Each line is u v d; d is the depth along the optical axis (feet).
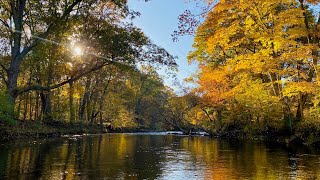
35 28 99.55
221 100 103.40
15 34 80.89
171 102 146.00
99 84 170.91
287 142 69.72
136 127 228.22
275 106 76.23
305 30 61.62
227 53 97.66
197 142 78.38
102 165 34.60
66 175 27.91
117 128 201.98
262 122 85.61
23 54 81.66
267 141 77.87
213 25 69.31
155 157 43.42
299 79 63.98
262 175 29.01
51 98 134.62
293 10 62.64
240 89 84.02
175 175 28.94
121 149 55.26
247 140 84.94
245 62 64.54
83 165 34.17
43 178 26.23
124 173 29.71
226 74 83.92
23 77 123.75
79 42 88.43
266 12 65.98
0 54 100.07
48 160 37.29
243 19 73.51
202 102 110.52
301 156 43.78
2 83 109.40
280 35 62.64
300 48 58.95
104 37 86.79
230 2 63.41
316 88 57.88
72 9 87.45
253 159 40.83
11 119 71.36
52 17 83.30
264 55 63.67
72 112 141.28
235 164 36.27
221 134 109.29
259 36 62.59
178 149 56.44
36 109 130.62
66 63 104.78
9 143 59.11
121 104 207.21
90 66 92.27
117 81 175.32
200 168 33.24
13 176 26.76
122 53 86.22
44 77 114.73
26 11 85.71
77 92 144.87
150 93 243.60
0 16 88.89
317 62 63.67
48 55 98.02
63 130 116.47
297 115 72.23
